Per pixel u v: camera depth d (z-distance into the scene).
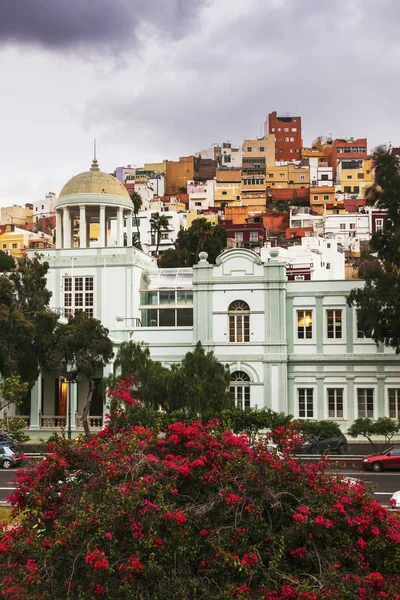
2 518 26.80
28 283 50.75
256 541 16.12
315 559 15.92
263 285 57.12
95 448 17.86
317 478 17.39
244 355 56.91
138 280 66.31
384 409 56.34
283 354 56.59
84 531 15.79
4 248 146.88
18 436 34.19
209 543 15.78
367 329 50.78
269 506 16.73
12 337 48.47
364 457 45.44
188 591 15.31
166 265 99.62
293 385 57.31
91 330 49.16
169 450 18.12
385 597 14.86
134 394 45.75
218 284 57.66
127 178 192.50
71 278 64.94
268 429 50.16
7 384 37.78
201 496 16.92
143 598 15.20
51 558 15.97
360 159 187.38
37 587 15.67
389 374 56.50
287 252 104.62
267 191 175.75
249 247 126.25
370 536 16.22
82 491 17.16
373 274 50.28
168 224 132.75
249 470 16.95
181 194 180.25
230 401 47.97
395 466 40.66
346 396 56.78
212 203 176.50
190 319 65.25
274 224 146.25
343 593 14.75
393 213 53.81
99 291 64.38
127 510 15.82
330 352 57.19
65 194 67.50
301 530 16.03
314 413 56.94
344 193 174.62
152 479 16.64
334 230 138.62
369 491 17.50
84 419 48.41
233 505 16.38
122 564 15.33
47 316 49.72
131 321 63.75
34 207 183.88
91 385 49.09
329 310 57.41
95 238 142.62
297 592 14.67
